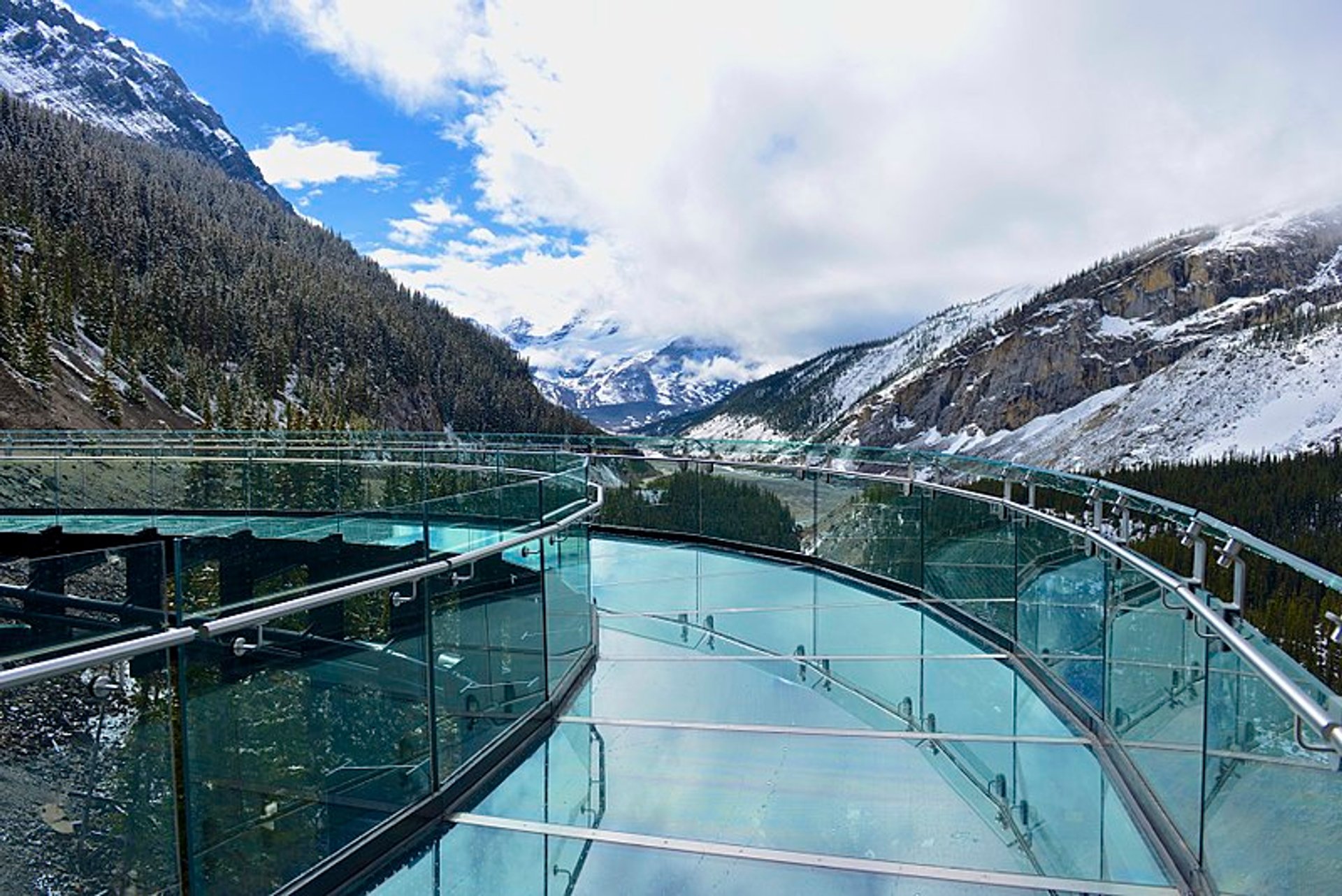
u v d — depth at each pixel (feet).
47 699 6.68
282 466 34.40
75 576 7.13
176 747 7.61
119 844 7.14
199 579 8.03
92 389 194.49
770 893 9.23
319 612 9.23
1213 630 7.79
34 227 268.62
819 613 21.66
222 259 344.69
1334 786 5.83
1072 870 9.49
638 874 9.71
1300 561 6.44
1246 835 7.39
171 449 41.32
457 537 12.23
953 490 20.38
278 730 8.69
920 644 18.84
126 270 291.79
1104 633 12.10
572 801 11.56
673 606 22.88
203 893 7.84
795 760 12.82
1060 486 14.38
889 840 10.35
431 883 9.49
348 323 344.28
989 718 14.08
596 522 34.22
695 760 12.83
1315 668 6.20
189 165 487.61
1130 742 10.83
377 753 10.09
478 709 12.32
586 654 17.81
